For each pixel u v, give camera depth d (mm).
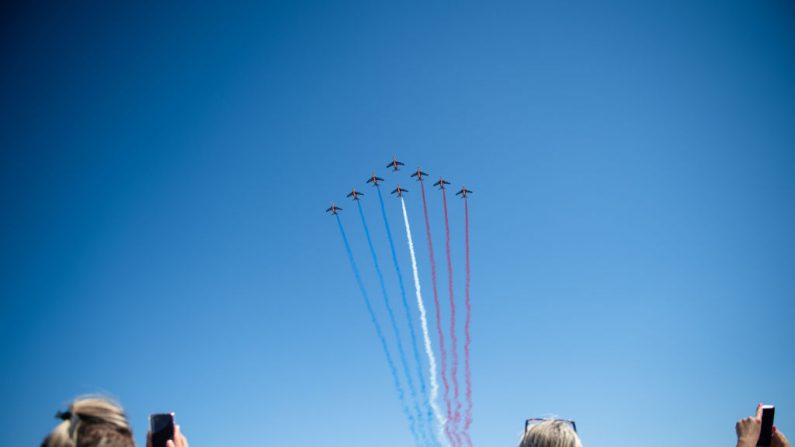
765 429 5625
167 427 4785
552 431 4414
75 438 3238
